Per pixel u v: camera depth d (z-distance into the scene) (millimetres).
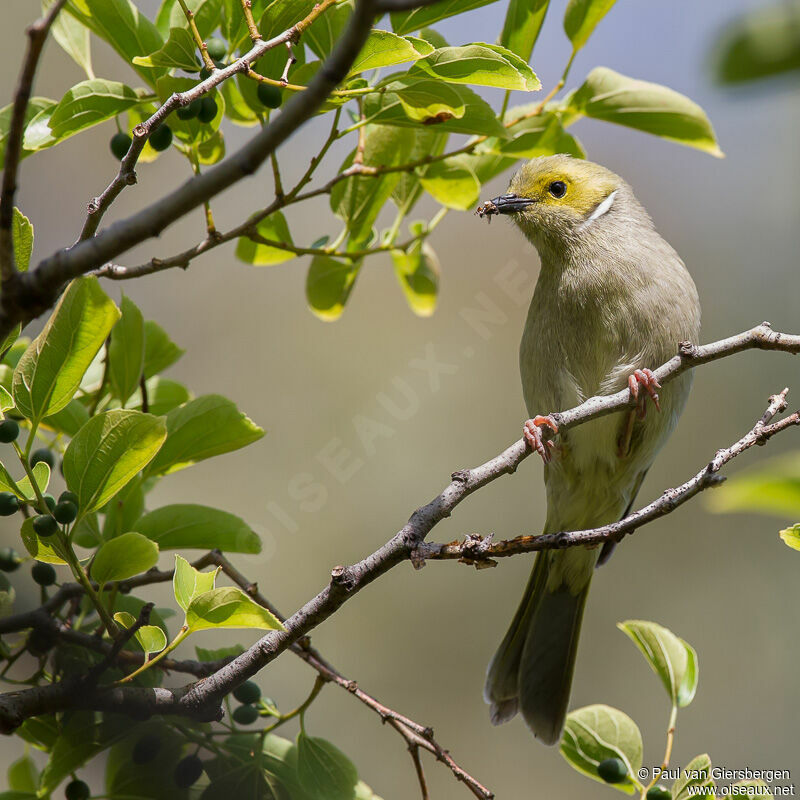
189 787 5465
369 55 5027
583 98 6609
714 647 13562
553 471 8750
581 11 6469
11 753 7719
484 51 5227
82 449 4988
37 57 3475
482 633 13258
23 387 4938
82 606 5949
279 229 7254
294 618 4910
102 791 7219
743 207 15258
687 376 8281
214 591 4559
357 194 6883
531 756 12984
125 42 5941
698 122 6523
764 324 5785
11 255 3674
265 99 5445
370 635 13086
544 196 8680
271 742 5766
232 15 5816
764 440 5035
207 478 12602
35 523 4840
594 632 13750
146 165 13039
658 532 14266
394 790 12516
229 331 13164
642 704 13414
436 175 6953
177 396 7109
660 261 8461
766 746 13141
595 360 8461
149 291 13023
